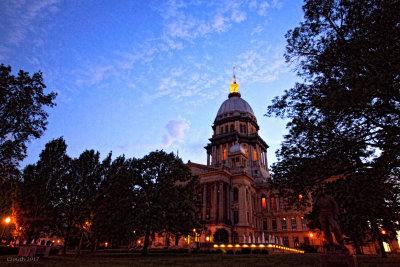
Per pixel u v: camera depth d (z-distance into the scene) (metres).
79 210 38.03
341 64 16.80
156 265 16.94
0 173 24.38
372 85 13.24
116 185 37.69
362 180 15.28
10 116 23.36
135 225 34.56
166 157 39.50
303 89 19.41
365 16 16.09
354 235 26.73
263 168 98.06
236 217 70.31
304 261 18.81
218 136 99.75
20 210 34.44
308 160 18.27
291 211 76.44
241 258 25.06
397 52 13.17
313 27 18.95
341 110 16.27
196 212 40.25
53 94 25.50
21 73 23.88
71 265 16.48
